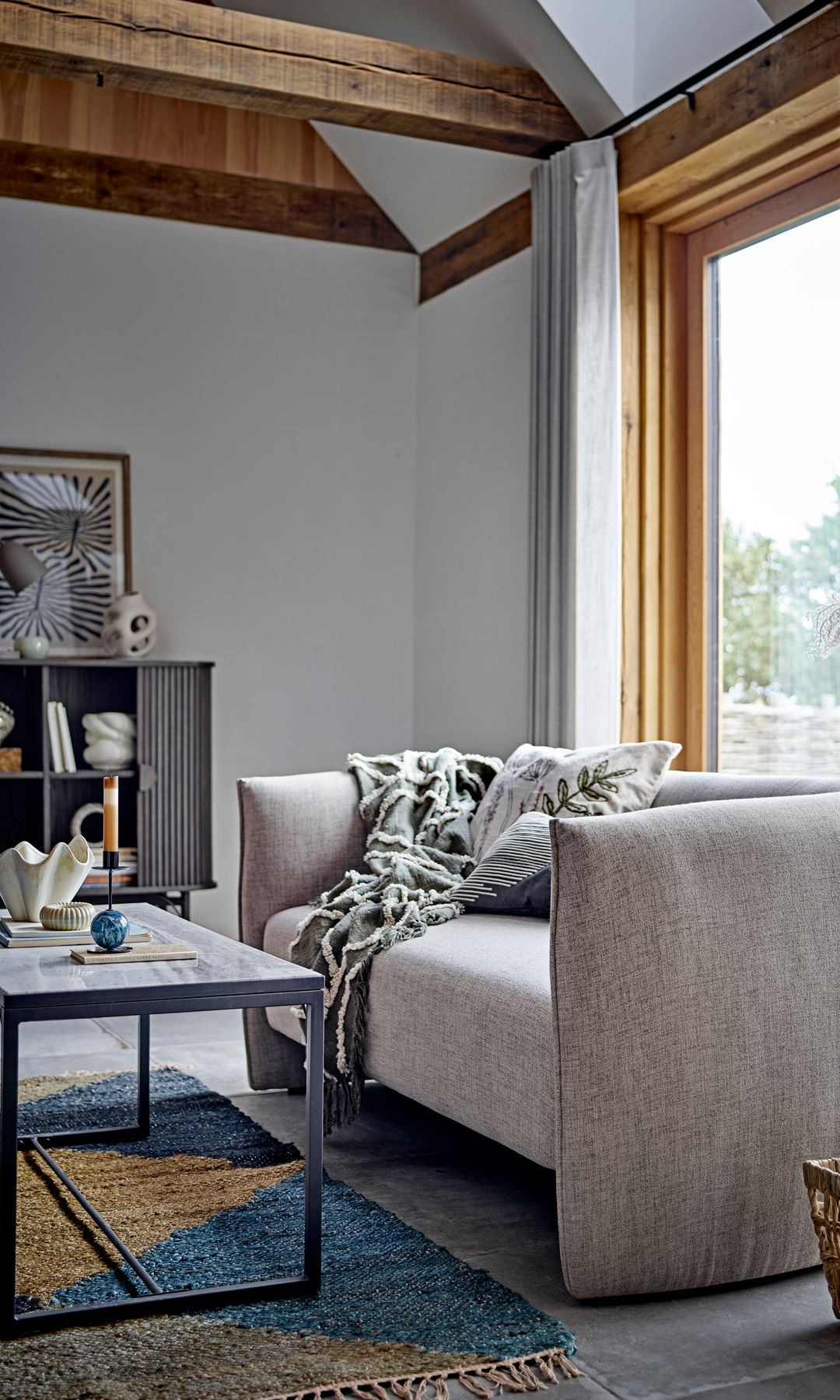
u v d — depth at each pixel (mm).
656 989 1991
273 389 5020
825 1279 2100
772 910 2086
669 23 3654
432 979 2381
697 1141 2004
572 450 3863
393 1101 3137
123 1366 1726
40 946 2318
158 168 4852
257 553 4992
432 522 5094
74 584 4684
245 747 4965
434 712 5055
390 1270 2061
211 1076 3293
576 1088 1956
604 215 3836
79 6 3510
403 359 5219
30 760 4492
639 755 2906
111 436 4781
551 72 3912
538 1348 1795
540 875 2754
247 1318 1884
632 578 3908
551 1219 2334
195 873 4508
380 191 5098
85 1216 2273
